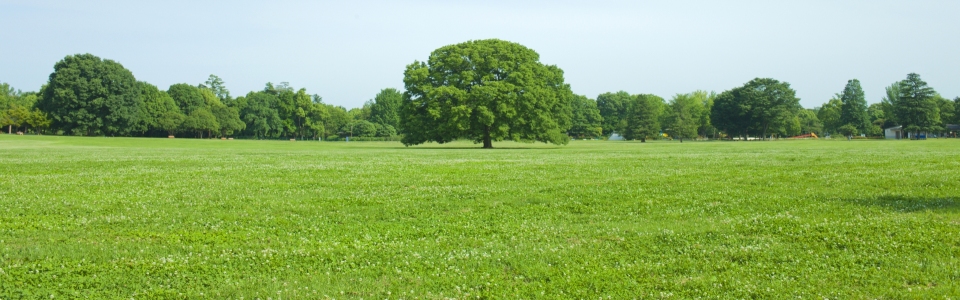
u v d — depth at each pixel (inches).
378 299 307.6
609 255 390.9
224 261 378.9
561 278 341.1
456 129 2871.6
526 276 347.9
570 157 1518.2
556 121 3142.2
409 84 2982.3
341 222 520.1
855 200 616.7
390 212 570.9
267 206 600.1
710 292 316.5
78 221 507.5
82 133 4564.5
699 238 441.7
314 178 879.1
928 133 5703.7
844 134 6412.4
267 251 402.9
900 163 1108.5
